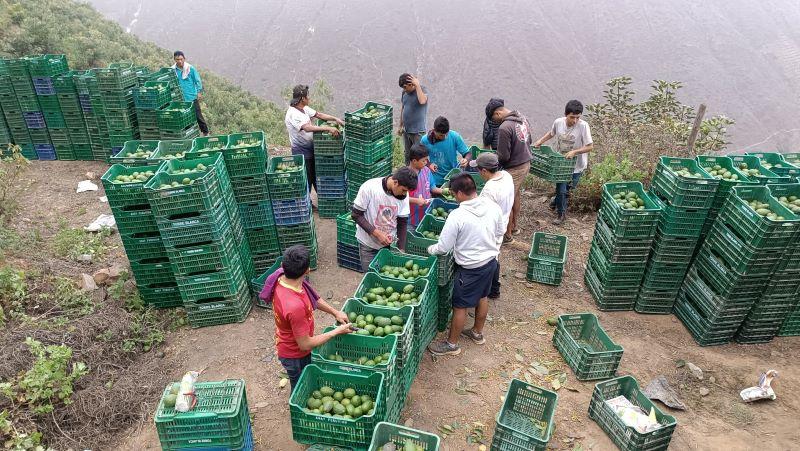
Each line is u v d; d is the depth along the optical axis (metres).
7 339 5.93
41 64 11.48
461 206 5.76
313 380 4.81
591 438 5.31
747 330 6.66
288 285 4.53
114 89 10.95
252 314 7.36
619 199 7.30
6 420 4.98
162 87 11.16
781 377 6.19
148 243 6.89
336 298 7.68
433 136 8.78
